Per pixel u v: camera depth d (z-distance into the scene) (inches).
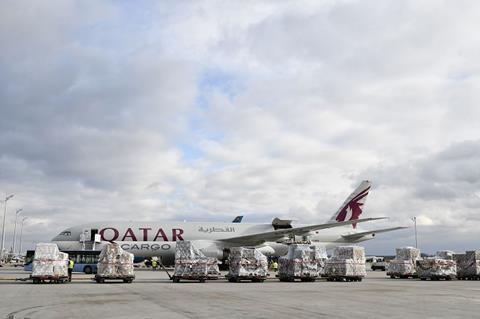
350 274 1614.2
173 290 1141.1
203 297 941.2
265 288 1227.9
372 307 760.3
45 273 1413.6
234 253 1557.6
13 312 690.2
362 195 3073.3
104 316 641.0
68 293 1042.7
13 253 4926.2
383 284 1439.5
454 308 751.1
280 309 725.9
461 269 1800.0
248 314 660.7
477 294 1043.3
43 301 856.9
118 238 2598.4
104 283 1441.9
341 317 632.4
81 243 2556.6
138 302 836.0
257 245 2701.8
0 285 1339.8
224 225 2783.0
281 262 1628.9
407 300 889.5
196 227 2721.5
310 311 700.0
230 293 1050.1
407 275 1830.7
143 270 2699.3
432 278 1734.7
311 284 1430.9
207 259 1526.8
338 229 2999.5
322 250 1657.2
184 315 650.2
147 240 2628.0
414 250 1866.4
